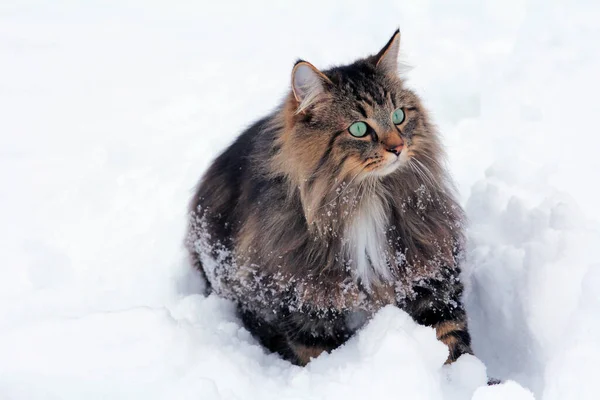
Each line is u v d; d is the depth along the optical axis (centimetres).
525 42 630
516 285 362
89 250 448
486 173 467
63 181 523
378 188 316
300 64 300
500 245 399
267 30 757
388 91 314
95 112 623
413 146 317
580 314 295
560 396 271
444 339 342
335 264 318
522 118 530
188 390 280
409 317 320
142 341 305
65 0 874
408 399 279
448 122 552
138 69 693
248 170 352
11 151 567
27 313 368
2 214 486
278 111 341
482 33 675
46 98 648
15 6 856
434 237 327
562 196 404
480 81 596
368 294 327
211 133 566
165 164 534
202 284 423
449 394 298
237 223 357
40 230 470
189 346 306
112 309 375
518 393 270
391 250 324
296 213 320
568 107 531
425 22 709
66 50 739
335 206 311
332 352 330
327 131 307
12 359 304
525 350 344
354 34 708
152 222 473
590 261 328
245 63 681
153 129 589
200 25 789
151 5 858
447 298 339
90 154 558
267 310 357
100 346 305
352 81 312
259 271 338
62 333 313
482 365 315
